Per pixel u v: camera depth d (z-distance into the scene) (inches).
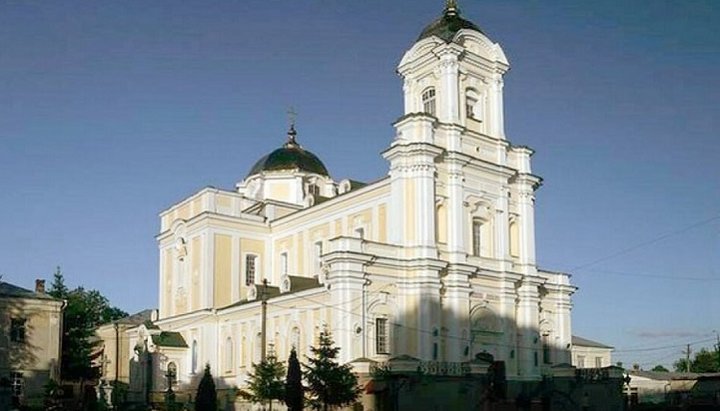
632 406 2615.7
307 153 3415.4
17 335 2358.5
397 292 2260.1
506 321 2469.2
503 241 2539.4
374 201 2498.8
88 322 3080.7
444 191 2410.2
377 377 2017.7
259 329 2529.5
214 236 2844.5
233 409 2581.2
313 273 2743.6
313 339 2263.8
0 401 2108.8
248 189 3329.2
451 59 2511.1
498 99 2655.0
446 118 2488.9
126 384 3083.2
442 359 2249.0
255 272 2938.0
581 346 3526.1
